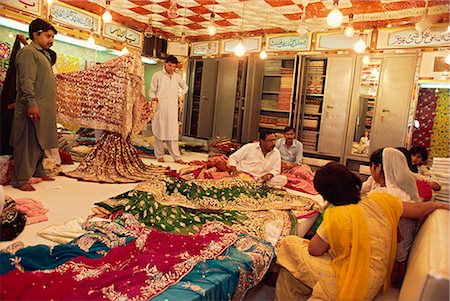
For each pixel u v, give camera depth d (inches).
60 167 164.2
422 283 47.4
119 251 70.9
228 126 298.0
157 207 99.0
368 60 210.8
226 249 77.5
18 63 125.3
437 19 202.1
